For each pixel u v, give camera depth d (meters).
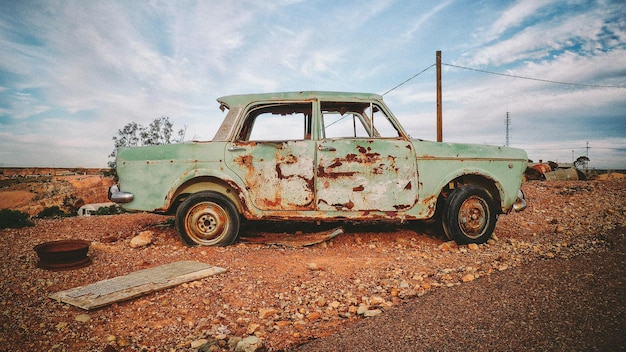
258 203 4.93
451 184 5.25
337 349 2.29
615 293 2.99
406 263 4.16
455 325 2.53
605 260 3.93
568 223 6.57
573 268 3.67
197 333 2.57
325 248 4.91
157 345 2.43
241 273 3.80
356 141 4.93
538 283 3.27
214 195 4.89
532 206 8.46
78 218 7.33
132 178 4.97
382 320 2.67
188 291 3.31
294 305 3.04
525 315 2.64
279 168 4.92
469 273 3.68
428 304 2.92
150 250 4.76
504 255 4.36
